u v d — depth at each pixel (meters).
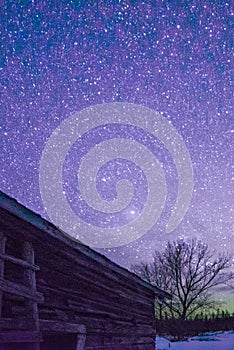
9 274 5.29
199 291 36.28
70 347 5.71
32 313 4.97
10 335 4.45
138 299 11.34
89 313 7.81
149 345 11.59
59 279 6.71
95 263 8.11
